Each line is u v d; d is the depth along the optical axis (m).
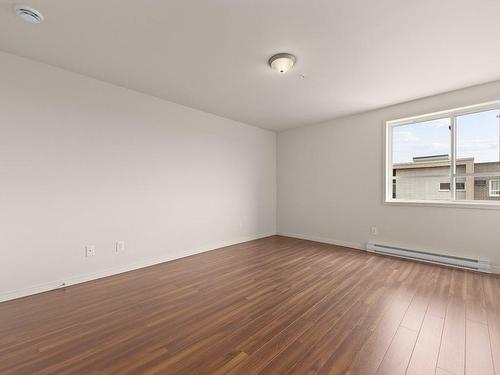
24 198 2.38
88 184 2.79
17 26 1.92
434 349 1.58
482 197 3.18
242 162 4.72
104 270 2.90
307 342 1.66
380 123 3.92
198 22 1.89
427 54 2.33
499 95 2.90
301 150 5.03
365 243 4.11
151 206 3.36
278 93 3.30
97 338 1.71
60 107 2.60
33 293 2.41
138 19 1.86
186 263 3.41
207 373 1.38
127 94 3.13
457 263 3.14
